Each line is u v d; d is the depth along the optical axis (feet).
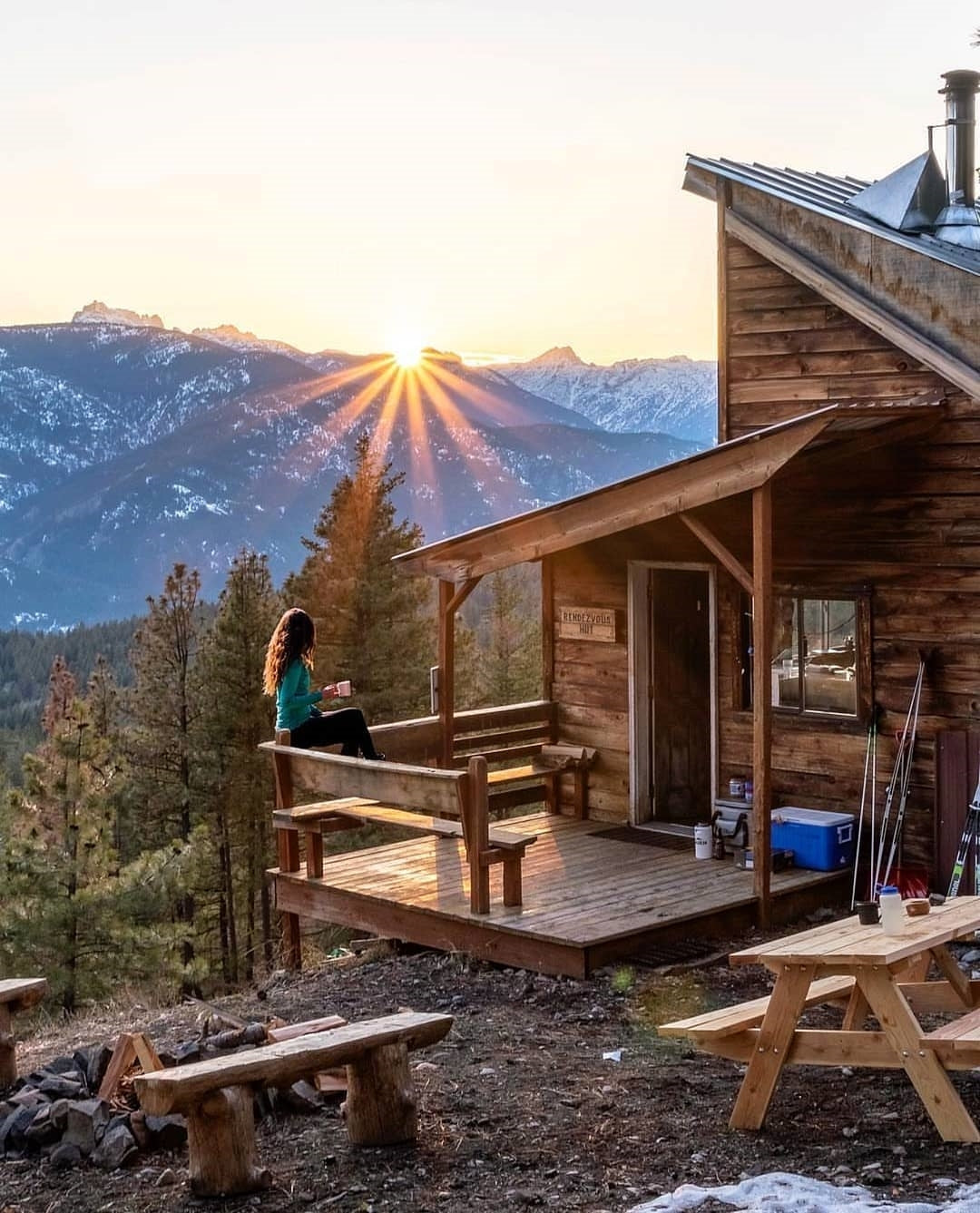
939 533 35.63
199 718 91.97
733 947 31.55
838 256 37.32
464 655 109.50
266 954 88.58
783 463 31.60
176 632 94.79
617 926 30.55
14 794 69.87
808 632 38.45
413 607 97.04
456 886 34.71
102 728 105.40
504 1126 19.90
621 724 42.73
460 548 39.55
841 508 37.27
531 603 160.35
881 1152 18.13
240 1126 17.44
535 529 37.55
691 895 33.50
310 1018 28.19
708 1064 23.22
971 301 34.37
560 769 43.14
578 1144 19.11
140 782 92.02
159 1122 19.13
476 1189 17.49
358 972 32.22
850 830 36.40
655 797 42.73
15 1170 18.66
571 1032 25.93
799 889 34.47
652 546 41.52
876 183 40.09
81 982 63.52
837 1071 22.03
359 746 37.88
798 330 38.63
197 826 83.82
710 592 40.63
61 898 64.90
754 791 33.73
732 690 39.99
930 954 23.73
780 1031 19.22
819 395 38.14
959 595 35.40
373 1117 18.98
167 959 66.69
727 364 40.22
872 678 36.91
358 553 96.12
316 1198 17.29
